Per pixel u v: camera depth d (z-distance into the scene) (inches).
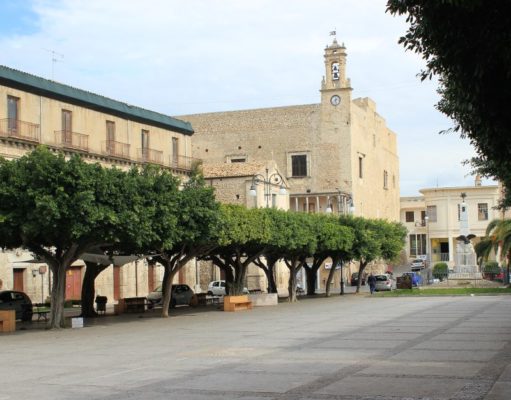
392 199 4013.3
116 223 1056.2
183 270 2315.5
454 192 3779.5
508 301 1537.9
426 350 673.6
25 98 1648.6
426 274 3019.2
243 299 1582.2
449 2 313.1
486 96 370.0
